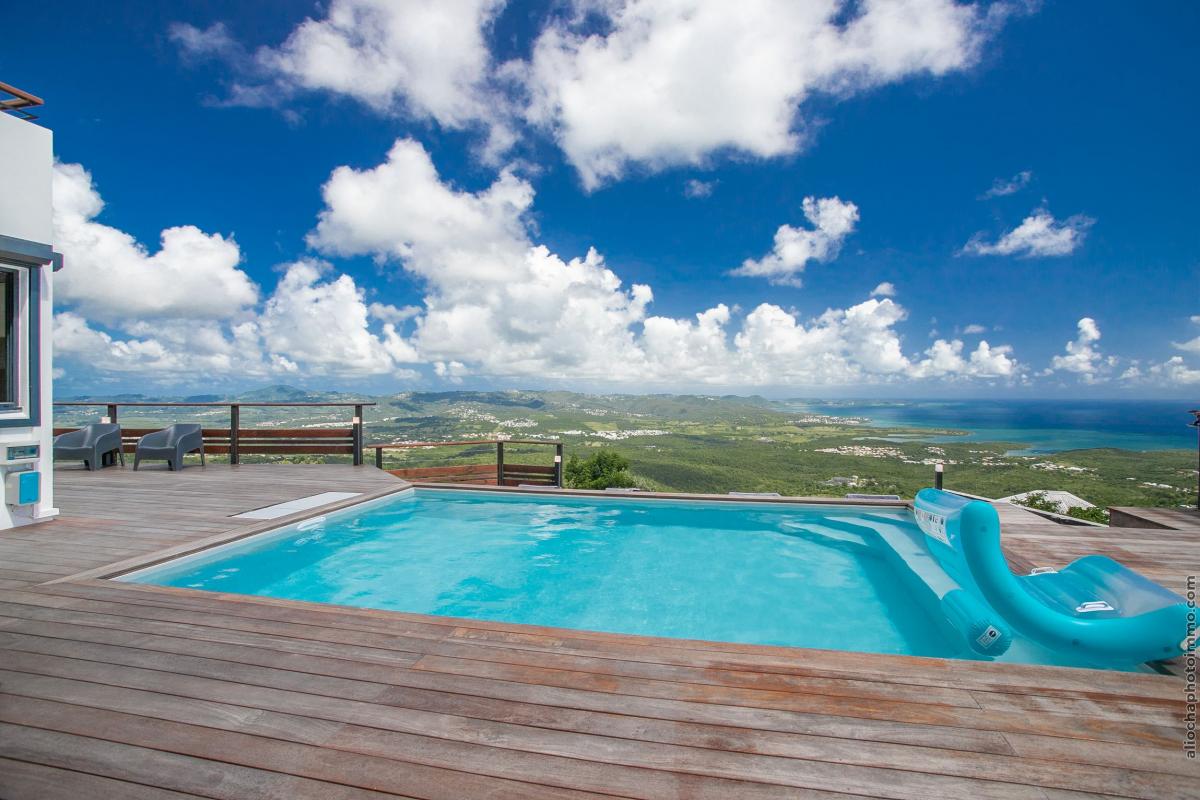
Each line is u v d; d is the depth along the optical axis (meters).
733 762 1.39
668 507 6.26
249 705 1.66
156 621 2.33
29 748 1.44
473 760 1.39
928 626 3.59
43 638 2.16
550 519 5.92
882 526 5.46
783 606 3.89
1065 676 1.85
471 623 2.30
